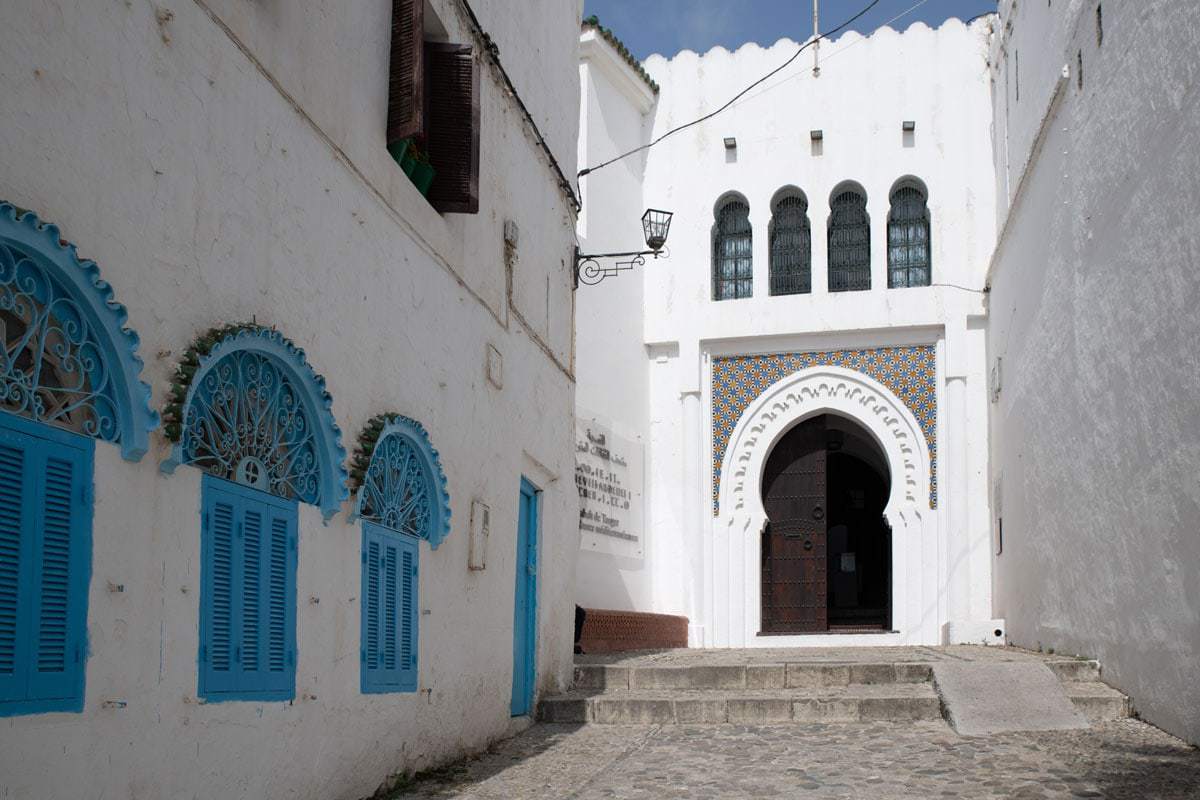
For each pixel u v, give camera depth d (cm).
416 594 613
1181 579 668
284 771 461
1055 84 967
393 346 588
